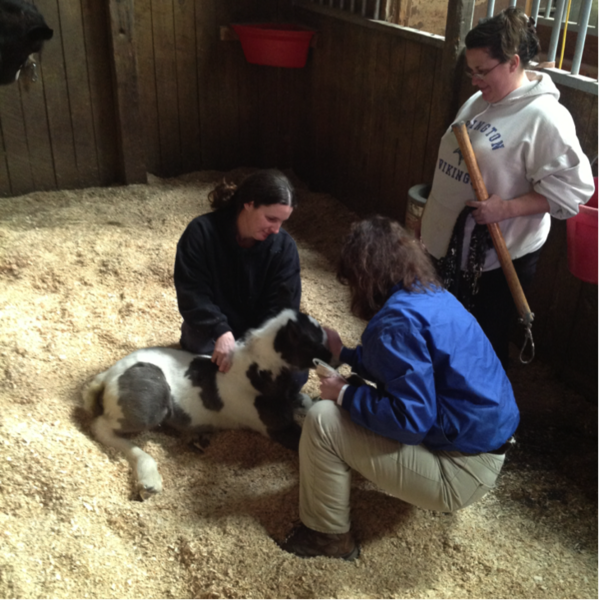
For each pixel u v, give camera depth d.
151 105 6.02
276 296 3.05
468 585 2.41
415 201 3.80
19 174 5.68
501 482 2.92
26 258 4.37
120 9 5.35
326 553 2.47
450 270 2.90
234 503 2.72
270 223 2.72
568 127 2.60
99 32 5.50
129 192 5.88
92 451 2.82
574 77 3.20
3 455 2.67
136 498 2.72
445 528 2.64
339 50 5.48
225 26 5.94
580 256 2.74
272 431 2.97
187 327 3.21
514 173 2.71
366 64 5.12
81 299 4.06
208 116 6.30
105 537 2.51
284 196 2.65
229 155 6.57
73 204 5.59
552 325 3.63
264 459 2.97
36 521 2.52
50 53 5.39
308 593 2.33
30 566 2.32
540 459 3.07
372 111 5.16
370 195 5.45
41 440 2.79
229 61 6.15
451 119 4.16
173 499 2.71
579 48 3.21
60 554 2.39
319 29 5.77
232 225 2.89
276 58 5.74
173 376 3.00
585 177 2.59
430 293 2.21
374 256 2.17
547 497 2.85
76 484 2.65
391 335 2.10
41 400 3.11
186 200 5.76
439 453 2.34
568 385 3.59
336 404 2.35
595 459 3.07
